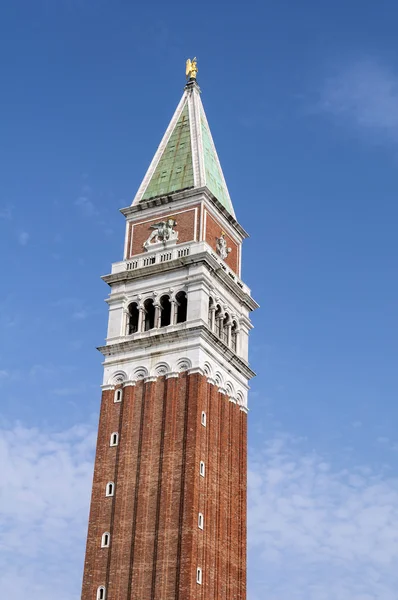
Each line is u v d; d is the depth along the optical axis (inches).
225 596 3818.9
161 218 4564.5
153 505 3818.9
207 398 4062.5
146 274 4397.1
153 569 3671.3
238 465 4202.8
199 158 4722.0
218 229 4589.1
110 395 4180.6
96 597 3732.8
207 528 3796.8
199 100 5128.0
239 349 4485.7
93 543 3858.3
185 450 3865.7
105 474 4001.0
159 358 4146.2
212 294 4315.9
